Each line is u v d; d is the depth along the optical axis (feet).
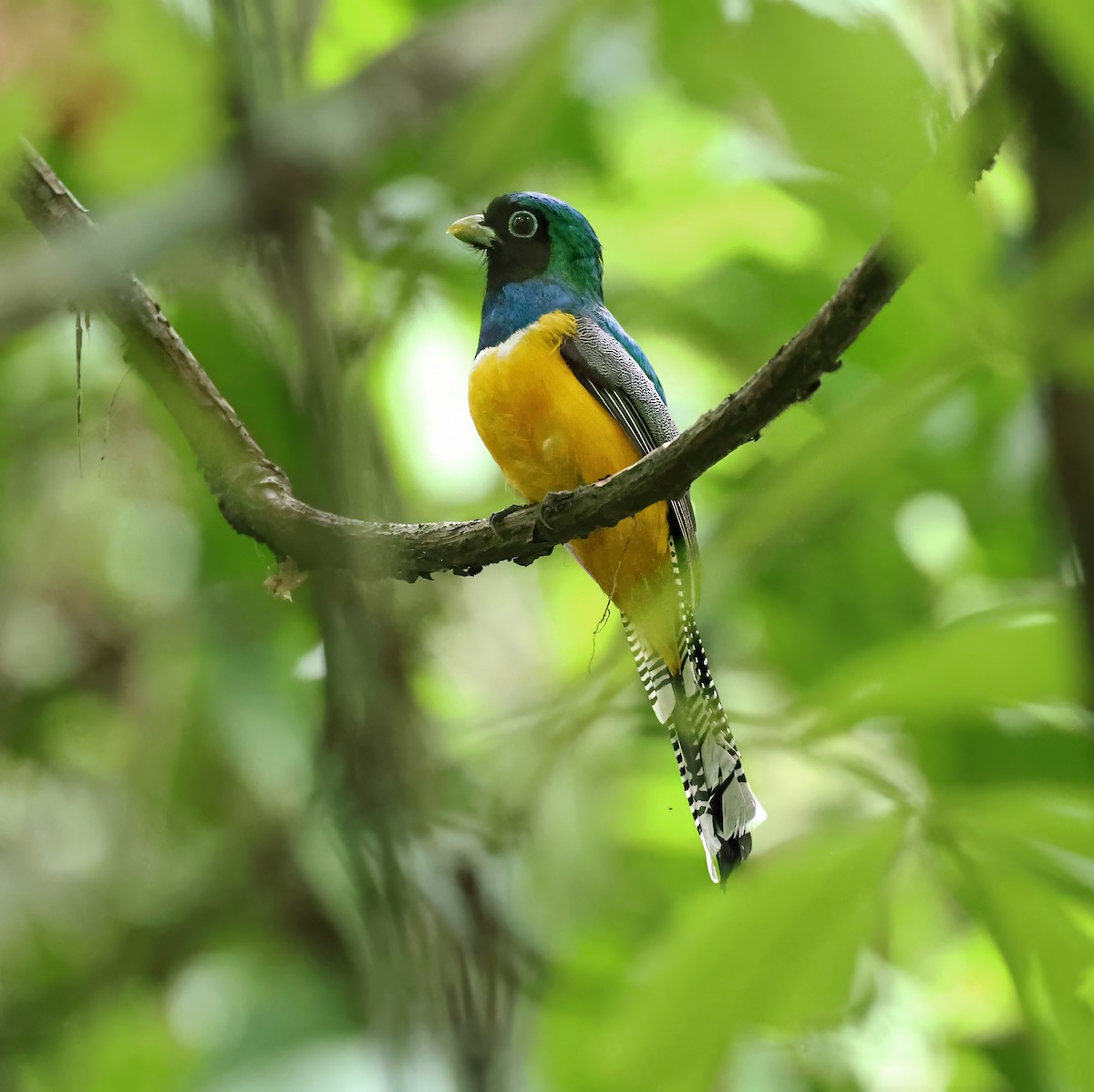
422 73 20.39
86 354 34.47
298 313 15.64
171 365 20.45
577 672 37.04
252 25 15.47
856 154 8.50
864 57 8.43
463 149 11.08
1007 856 11.48
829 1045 29.14
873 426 9.35
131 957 38.83
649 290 35.53
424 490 37.17
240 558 32.94
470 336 36.22
